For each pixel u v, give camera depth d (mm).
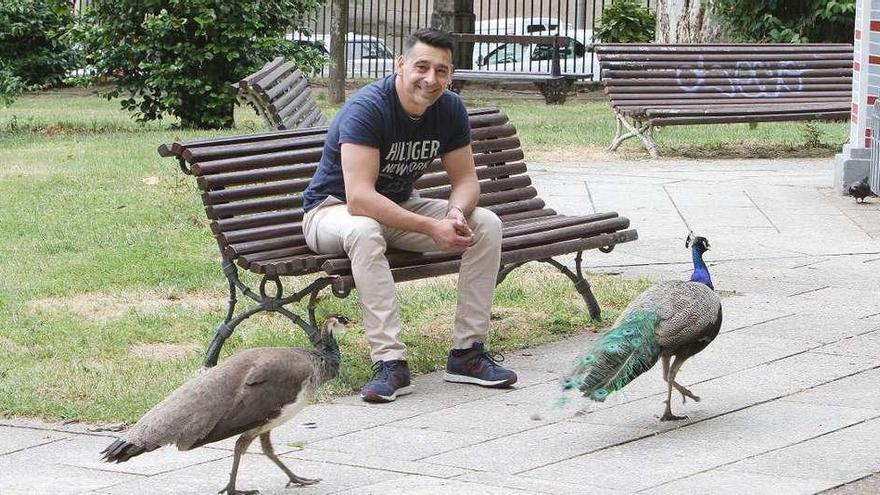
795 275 9484
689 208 12141
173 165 13492
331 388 6957
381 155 6953
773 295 8875
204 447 6113
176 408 5035
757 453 5781
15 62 25344
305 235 7164
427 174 8445
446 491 5332
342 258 6918
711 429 6164
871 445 5855
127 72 18844
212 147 7391
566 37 23812
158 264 9688
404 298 8875
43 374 7219
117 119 19922
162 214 11211
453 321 8406
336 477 5590
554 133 17594
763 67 16422
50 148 15367
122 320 8297
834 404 6508
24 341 7863
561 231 7945
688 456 5770
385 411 6613
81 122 19266
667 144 16469
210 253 10086
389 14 39062
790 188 13203
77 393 6926
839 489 5277
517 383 7078
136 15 18406
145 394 6848
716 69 16328
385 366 6824
